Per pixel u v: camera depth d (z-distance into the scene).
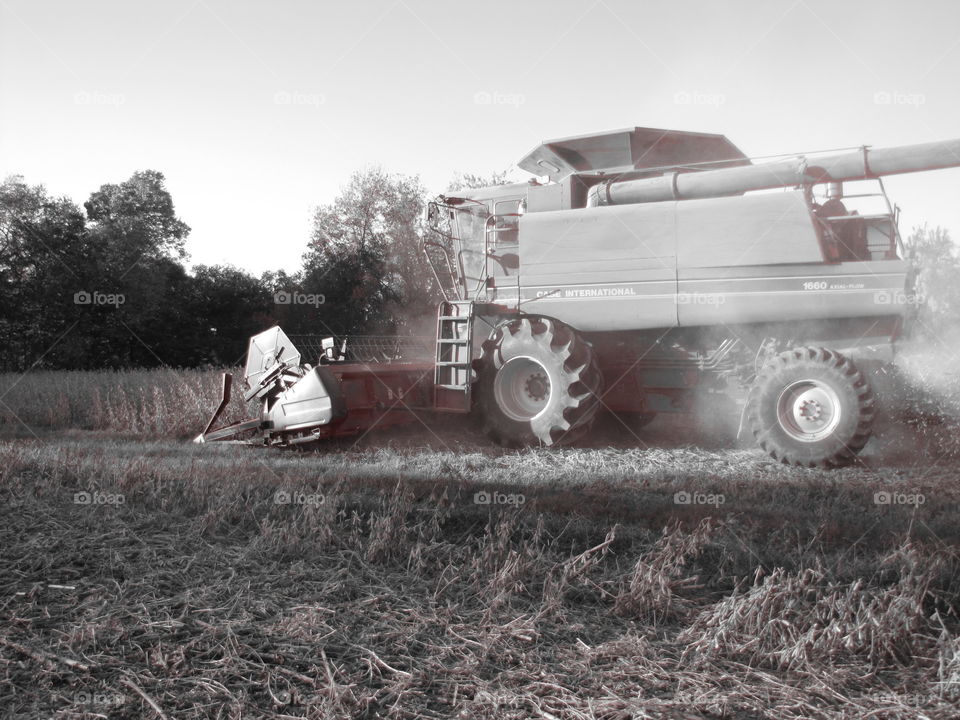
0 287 32.44
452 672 2.81
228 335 36.66
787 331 7.74
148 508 5.11
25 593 3.47
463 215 9.73
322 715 2.44
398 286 27.94
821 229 7.52
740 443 8.42
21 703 2.51
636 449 7.95
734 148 8.98
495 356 8.48
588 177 9.02
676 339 8.31
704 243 7.84
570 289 8.54
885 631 3.06
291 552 4.14
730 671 2.88
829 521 4.72
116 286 34.09
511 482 6.14
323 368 8.16
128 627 3.10
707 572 3.98
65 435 9.85
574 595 3.65
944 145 6.99
